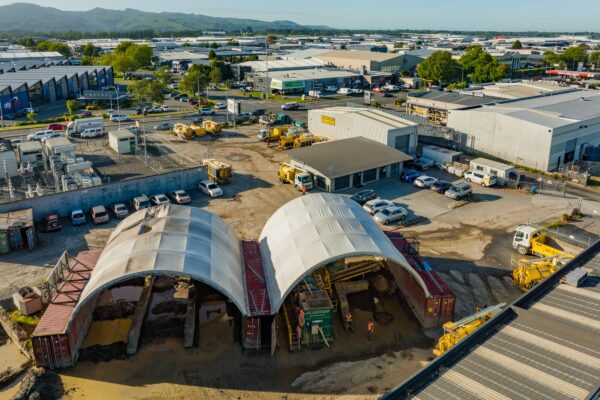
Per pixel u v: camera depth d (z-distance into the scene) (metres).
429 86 137.62
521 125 62.28
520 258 37.78
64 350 25.08
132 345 26.70
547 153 60.12
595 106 74.69
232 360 26.23
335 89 127.50
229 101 83.75
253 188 53.81
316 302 27.67
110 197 47.72
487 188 54.50
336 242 28.97
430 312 28.70
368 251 27.98
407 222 44.56
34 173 57.50
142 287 33.56
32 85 103.69
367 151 59.12
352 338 28.12
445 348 25.16
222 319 29.86
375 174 55.94
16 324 27.89
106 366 25.61
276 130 74.25
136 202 46.44
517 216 46.22
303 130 77.06
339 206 34.22
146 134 78.31
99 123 77.88
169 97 116.75
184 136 75.31
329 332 27.53
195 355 26.56
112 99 108.94
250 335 26.77
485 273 35.44
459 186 51.00
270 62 156.00
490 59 141.88
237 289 27.83
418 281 28.52
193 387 24.25
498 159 65.88
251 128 83.75
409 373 25.34
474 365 19.02
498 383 17.95
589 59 182.25
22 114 95.88
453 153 61.62
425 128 74.06
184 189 52.81
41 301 29.78
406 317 30.17
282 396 23.78
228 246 32.28
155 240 28.89
